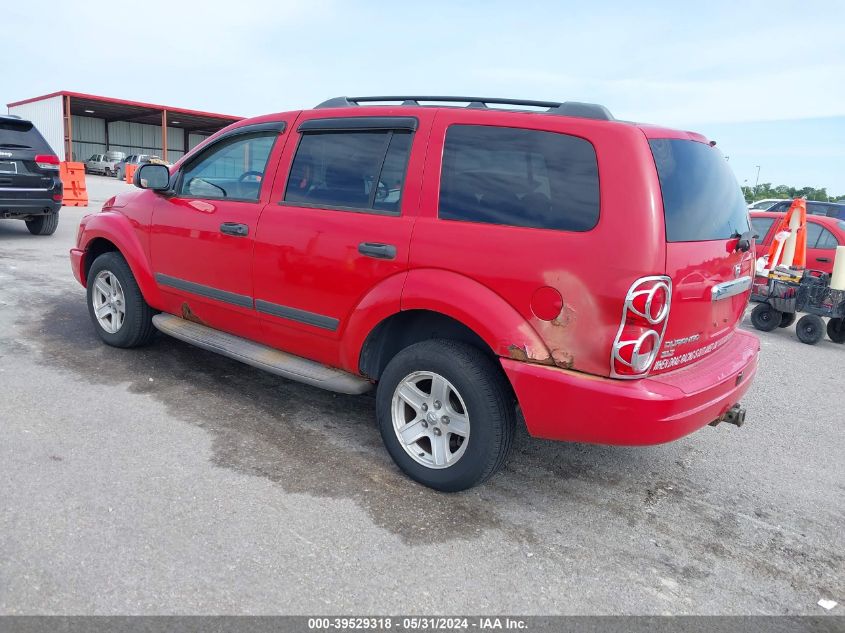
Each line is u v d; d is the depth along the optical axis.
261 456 3.52
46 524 2.72
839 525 3.39
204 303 4.34
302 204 3.73
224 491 3.12
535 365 2.88
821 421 5.06
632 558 2.92
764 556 3.04
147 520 2.82
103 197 21.39
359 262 3.38
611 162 2.78
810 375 6.54
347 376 3.69
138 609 2.30
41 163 10.05
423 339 3.51
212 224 4.14
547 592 2.62
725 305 3.29
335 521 2.96
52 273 7.92
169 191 4.58
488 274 2.96
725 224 3.22
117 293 4.99
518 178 3.01
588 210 2.80
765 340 8.27
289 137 3.90
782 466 4.11
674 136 3.06
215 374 4.72
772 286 8.51
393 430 3.40
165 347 5.22
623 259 2.67
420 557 2.76
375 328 3.44
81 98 35.06
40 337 5.26
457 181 3.17
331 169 3.66
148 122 46.91
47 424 3.67
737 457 4.19
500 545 2.91
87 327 5.66
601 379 2.77
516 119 3.08
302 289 3.67
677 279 2.76
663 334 2.77
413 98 3.60
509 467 3.71
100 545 2.62
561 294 2.79
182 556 2.61
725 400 3.15
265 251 3.83
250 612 2.34
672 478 3.79
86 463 3.27
